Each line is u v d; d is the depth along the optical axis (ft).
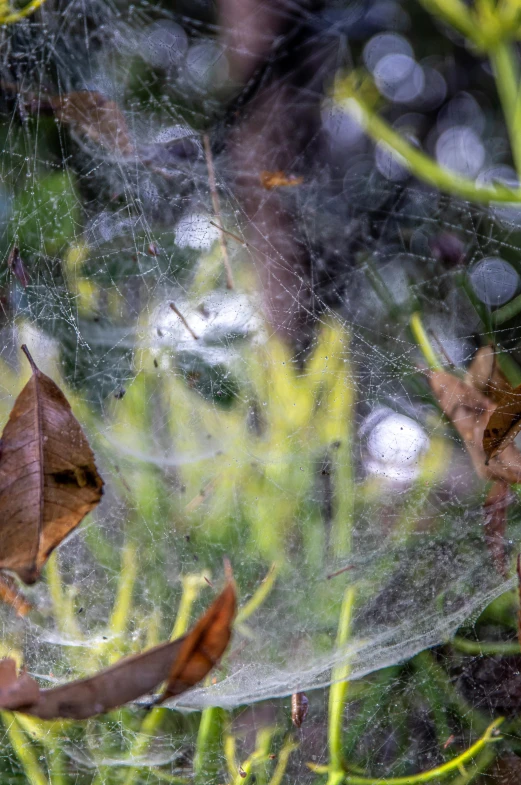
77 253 3.01
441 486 2.85
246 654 2.71
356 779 2.64
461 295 3.15
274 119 3.53
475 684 2.73
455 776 2.67
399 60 3.94
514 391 2.63
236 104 3.52
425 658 2.73
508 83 2.85
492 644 2.73
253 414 2.91
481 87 4.03
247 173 3.37
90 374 2.93
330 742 2.64
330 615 2.73
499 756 2.69
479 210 3.44
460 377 2.82
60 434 2.47
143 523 2.79
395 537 2.81
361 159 3.75
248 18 3.45
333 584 2.75
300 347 2.99
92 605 2.73
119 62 3.43
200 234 3.05
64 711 2.39
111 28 3.43
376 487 2.86
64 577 2.75
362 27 3.79
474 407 2.79
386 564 2.78
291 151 3.55
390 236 3.62
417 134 4.12
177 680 2.41
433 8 2.86
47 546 2.43
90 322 2.98
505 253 3.30
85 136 3.01
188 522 2.79
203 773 2.65
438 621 2.74
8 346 2.91
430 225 3.59
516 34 2.84
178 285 3.03
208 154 3.15
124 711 2.66
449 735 2.70
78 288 3.00
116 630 2.70
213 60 3.56
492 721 2.70
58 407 2.48
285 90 3.56
